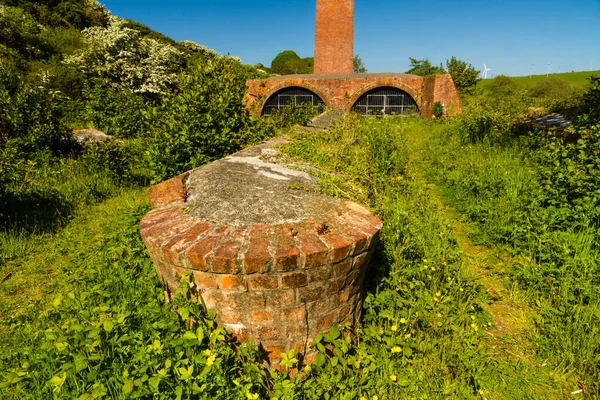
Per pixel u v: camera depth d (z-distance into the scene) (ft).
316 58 81.25
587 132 15.76
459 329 8.61
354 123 25.91
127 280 10.52
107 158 24.76
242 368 6.96
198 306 6.92
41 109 26.94
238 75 20.03
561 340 8.75
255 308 6.85
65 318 9.12
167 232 7.55
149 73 63.05
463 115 40.73
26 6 73.26
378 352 7.80
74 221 17.97
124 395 6.15
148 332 7.57
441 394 7.32
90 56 59.16
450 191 21.11
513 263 12.82
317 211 8.25
